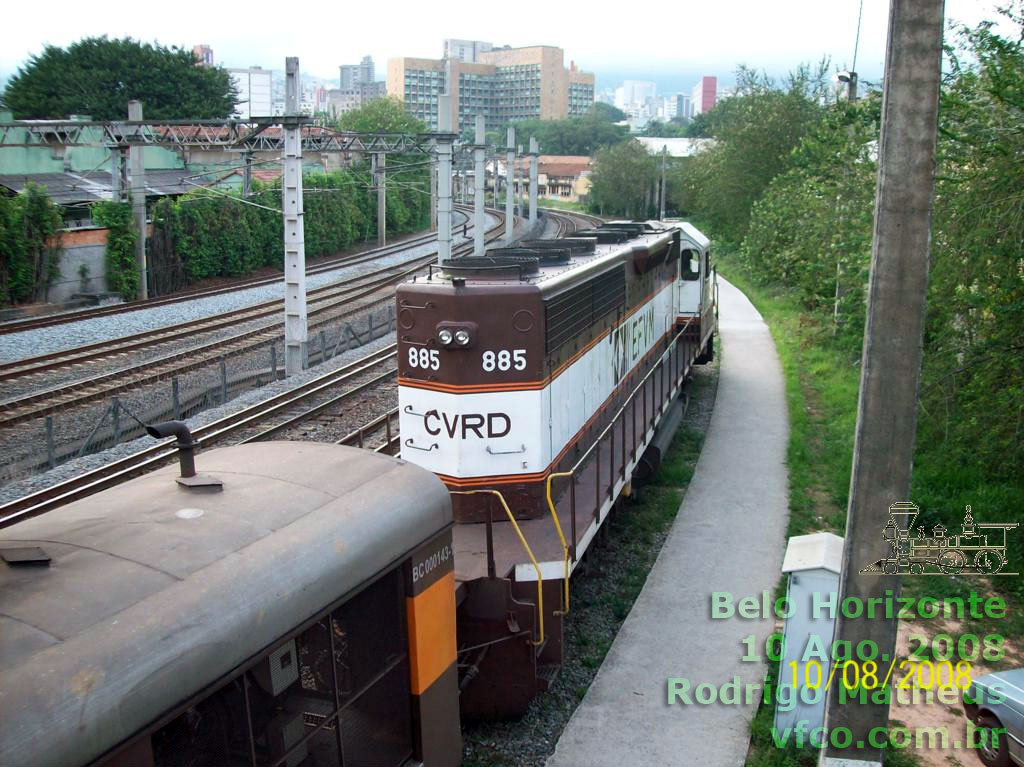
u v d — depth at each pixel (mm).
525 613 8078
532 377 9555
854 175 19922
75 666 3914
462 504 9641
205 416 17891
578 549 9188
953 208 13602
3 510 12664
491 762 7812
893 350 6879
